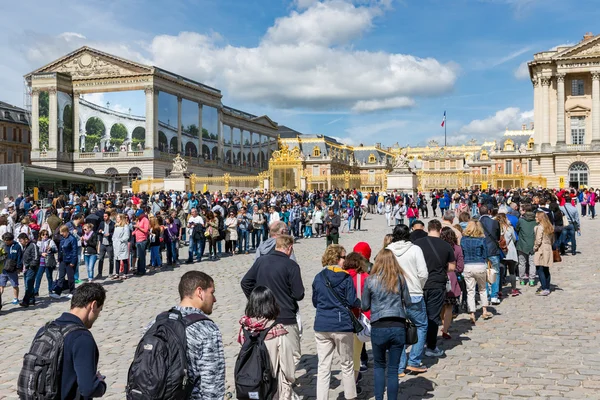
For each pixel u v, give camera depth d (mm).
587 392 8250
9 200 32375
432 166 143375
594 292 15305
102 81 79688
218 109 95312
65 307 15984
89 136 80375
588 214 44844
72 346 4793
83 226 19875
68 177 52750
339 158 118688
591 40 77812
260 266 7809
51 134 78125
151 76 77625
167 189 56781
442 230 11430
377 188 60188
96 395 4828
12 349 11641
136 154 78188
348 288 7793
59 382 4773
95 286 5246
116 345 11633
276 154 59812
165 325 4777
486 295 12969
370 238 31219
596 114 78125
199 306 5195
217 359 4867
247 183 63594
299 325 7805
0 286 15125
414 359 9258
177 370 4594
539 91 83062
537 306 14023
